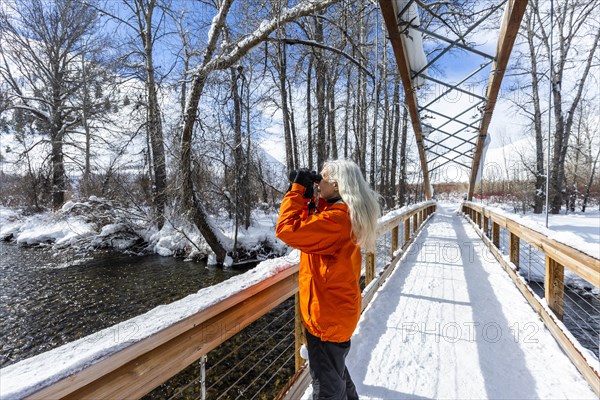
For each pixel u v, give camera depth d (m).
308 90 13.42
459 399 2.11
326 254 1.50
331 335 1.50
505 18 5.54
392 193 21.75
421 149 13.00
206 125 10.23
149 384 1.02
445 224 11.68
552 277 2.99
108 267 10.72
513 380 2.28
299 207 1.52
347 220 1.49
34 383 0.70
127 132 12.85
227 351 5.06
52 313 7.20
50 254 12.64
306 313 1.56
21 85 21.03
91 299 7.98
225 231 11.78
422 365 2.51
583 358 2.22
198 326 1.26
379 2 4.81
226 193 11.59
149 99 11.62
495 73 6.59
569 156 23.66
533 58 17.44
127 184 14.70
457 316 3.36
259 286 1.62
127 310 7.33
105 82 13.15
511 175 28.52
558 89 17.48
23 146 21.95
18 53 19.66
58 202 19.44
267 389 4.07
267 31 7.83
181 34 10.77
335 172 1.59
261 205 16.94
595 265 1.77
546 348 2.67
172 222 11.90
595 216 15.57
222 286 1.51
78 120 20.02
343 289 1.50
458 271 5.02
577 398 2.05
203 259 11.43
